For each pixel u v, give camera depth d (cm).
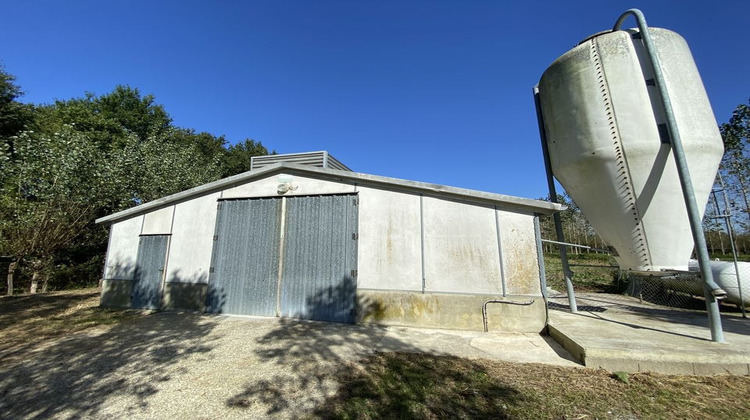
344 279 667
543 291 570
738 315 646
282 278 712
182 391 350
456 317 598
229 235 775
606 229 575
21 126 1666
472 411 296
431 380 365
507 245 600
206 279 775
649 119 502
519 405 304
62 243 1181
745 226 969
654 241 518
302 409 306
